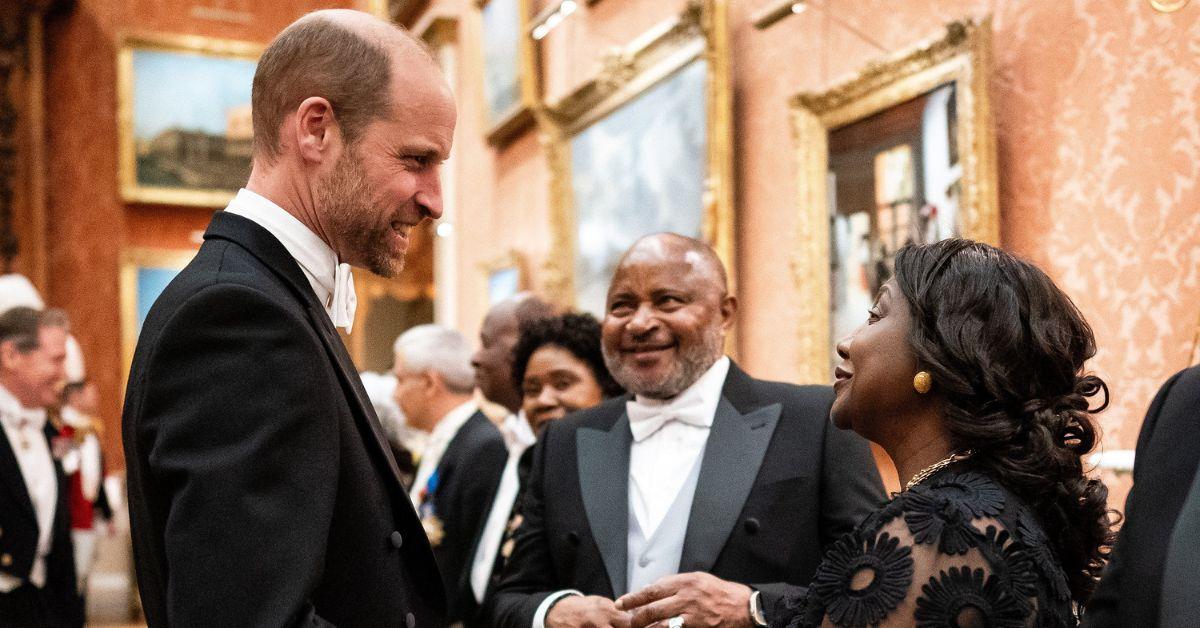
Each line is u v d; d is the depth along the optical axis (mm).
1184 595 1311
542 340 3951
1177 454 1436
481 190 9320
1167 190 3436
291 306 1849
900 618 1619
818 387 2982
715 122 5465
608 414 3145
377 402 5680
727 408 2938
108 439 12453
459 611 3953
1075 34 3789
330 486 1739
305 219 1994
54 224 12641
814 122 4930
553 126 7328
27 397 5125
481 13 8867
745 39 5648
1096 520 1816
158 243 12922
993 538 1646
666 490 2904
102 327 12602
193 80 13055
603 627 2594
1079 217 3746
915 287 1906
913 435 1903
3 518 4879
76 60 12828
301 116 1953
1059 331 1850
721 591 2525
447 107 2035
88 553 7367
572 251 7164
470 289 9570
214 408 1692
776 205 5328
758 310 5449
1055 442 1812
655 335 2936
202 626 1588
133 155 12758
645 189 6242
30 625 4953
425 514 4137
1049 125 3871
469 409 4477
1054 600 1668
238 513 1635
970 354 1799
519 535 3119
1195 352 3324
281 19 13562
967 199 4004
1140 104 3533
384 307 11547
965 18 4066
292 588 1626
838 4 4930
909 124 4371
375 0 11914
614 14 6805
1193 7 3377
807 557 2729
